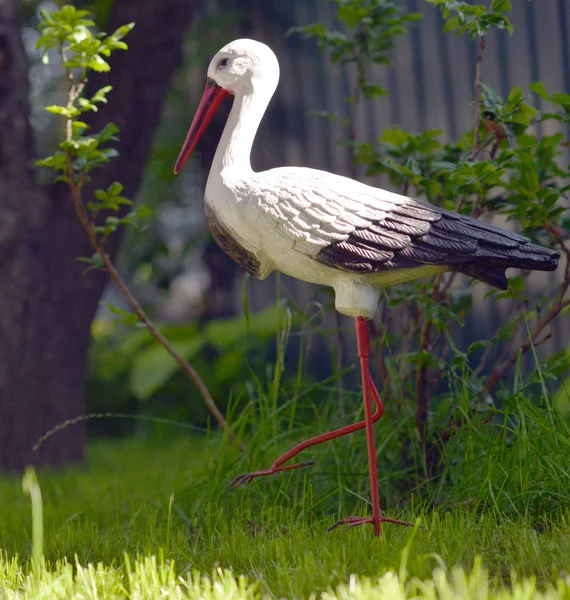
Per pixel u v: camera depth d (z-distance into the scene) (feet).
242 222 11.05
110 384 33.55
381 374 15.79
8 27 21.15
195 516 13.67
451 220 10.97
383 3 16.08
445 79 24.61
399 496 14.39
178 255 34.68
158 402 31.60
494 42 23.56
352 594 8.32
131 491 17.97
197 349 30.27
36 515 8.87
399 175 15.34
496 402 16.20
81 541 12.35
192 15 23.54
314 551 10.45
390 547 10.08
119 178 22.56
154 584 9.09
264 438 14.67
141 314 15.28
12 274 21.50
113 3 24.67
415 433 14.39
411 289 14.46
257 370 28.53
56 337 22.38
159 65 22.85
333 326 26.30
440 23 24.54
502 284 11.16
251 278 30.94
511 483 12.80
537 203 14.49
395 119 25.70
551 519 11.89
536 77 22.80
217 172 11.62
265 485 14.52
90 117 22.68
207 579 9.18
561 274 21.63
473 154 13.97
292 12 28.45
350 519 11.07
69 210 22.47
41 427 22.15
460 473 13.57
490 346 15.51
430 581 8.61
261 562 10.21
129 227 28.86
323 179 11.03
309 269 11.00
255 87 11.93
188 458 23.71
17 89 21.44
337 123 26.96
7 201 21.33
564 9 22.31
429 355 13.78
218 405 29.78
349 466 14.49
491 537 10.94
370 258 10.57
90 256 22.65
